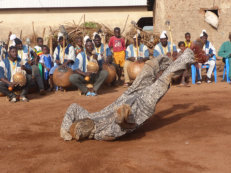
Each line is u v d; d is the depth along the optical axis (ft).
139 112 14.44
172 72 14.48
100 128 14.10
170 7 44.96
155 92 14.48
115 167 11.02
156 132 15.38
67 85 30.58
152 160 11.59
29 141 14.58
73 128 13.82
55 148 13.43
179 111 19.42
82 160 11.78
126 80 32.91
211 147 12.70
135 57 33.09
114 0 68.85
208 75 34.01
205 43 34.47
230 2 42.57
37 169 11.17
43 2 69.31
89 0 69.21
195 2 43.83
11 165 11.61
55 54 32.76
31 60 30.60
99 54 30.86
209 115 17.92
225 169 10.59
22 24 70.59
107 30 44.86
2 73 25.77
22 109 22.26
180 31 44.80
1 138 15.12
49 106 22.97
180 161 11.41
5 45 32.09
